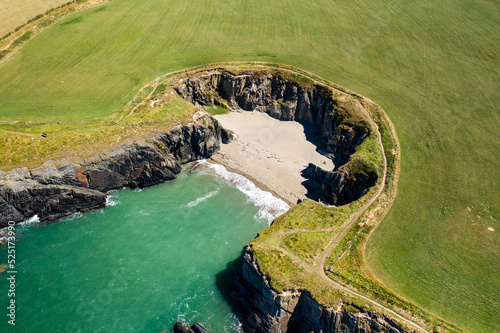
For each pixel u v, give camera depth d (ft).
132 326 176.45
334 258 185.68
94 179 241.76
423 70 314.14
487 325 159.53
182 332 173.17
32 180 227.61
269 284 169.99
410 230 204.13
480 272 183.73
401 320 157.28
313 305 165.68
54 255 205.98
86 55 339.57
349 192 240.94
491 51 325.62
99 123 266.98
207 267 204.23
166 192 251.19
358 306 161.79
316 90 302.86
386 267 184.75
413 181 231.50
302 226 203.00
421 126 267.18
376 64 323.37
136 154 250.16
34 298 184.34
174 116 272.92
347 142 270.05
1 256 204.33
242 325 180.75
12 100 289.74
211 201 245.65
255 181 259.80
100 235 218.59
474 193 223.92
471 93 289.94
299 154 279.08
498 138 255.70
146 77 314.14
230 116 314.14
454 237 200.85
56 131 256.93
